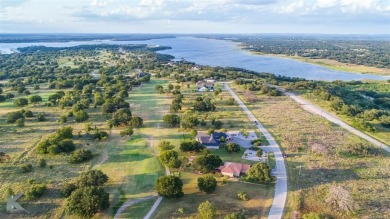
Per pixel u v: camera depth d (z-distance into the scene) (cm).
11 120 12119
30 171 8181
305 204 6719
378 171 8344
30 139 10488
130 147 9844
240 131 11212
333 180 7800
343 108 14038
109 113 13438
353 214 6350
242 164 8312
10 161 8712
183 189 7338
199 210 6169
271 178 7588
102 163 8725
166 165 8288
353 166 8631
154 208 6600
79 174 8075
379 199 6931
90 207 6166
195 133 10606
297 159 9031
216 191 7219
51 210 6562
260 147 9894
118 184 7575
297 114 13812
